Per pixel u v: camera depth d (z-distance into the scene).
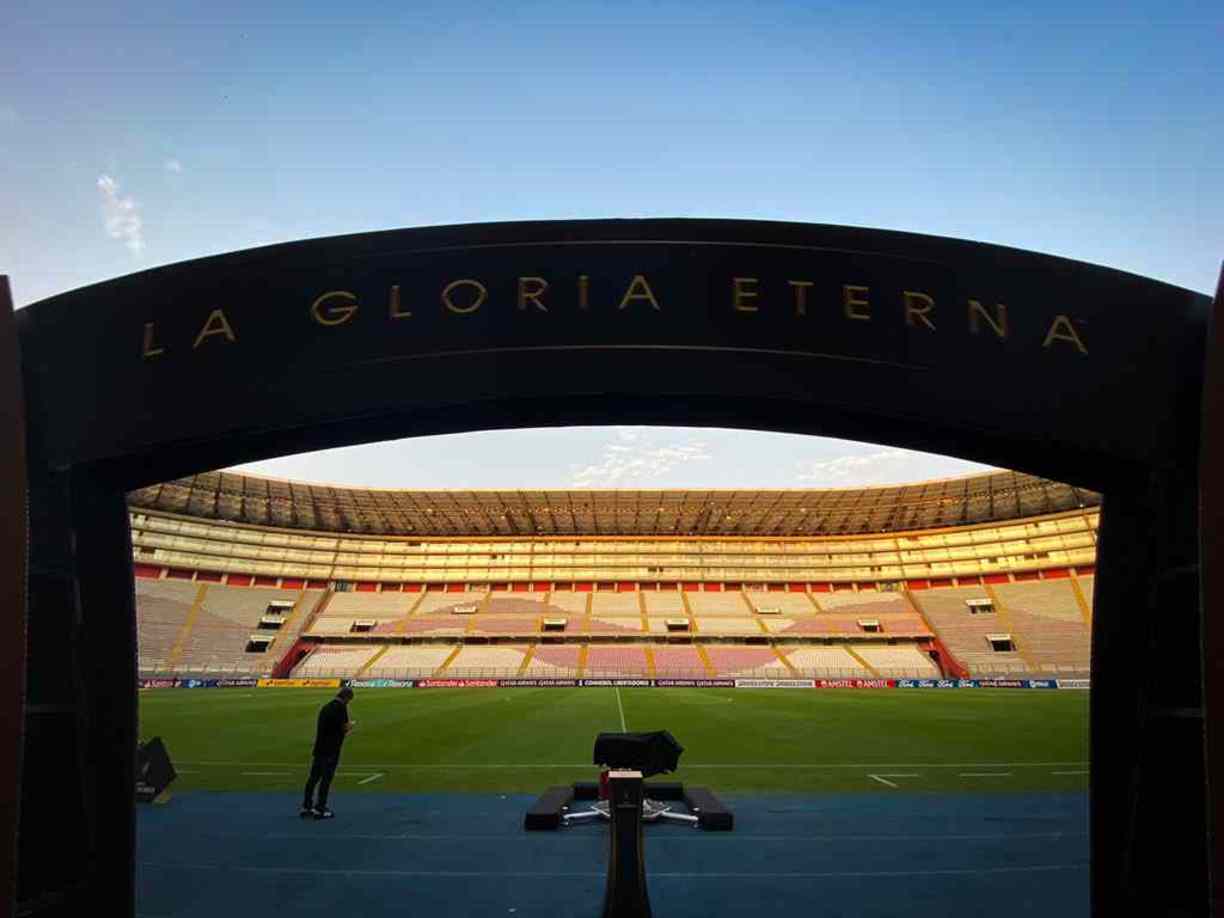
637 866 5.61
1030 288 4.13
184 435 4.02
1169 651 3.93
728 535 75.31
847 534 74.31
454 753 16.28
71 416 4.10
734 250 4.12
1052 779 12.91
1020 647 57.38
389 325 4.06
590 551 74.25
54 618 4.07
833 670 54.41
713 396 3.96
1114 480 4.25
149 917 5.92
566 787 10.50
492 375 3.98
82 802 4.11
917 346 4.03
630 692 39.66
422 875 7.02
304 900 6.30
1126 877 4.04
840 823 9.21
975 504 69.62
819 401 3.97
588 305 4.05
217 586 64.69
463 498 69.56
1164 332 4.07
